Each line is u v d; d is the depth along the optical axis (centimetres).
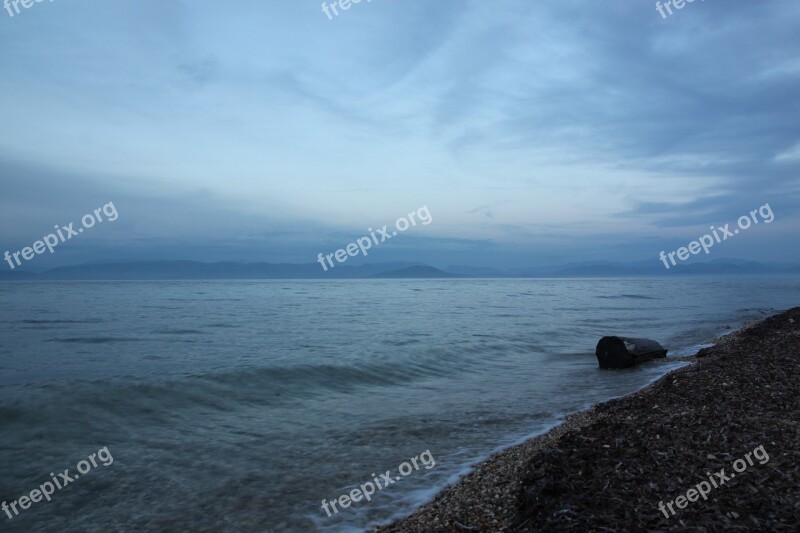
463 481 793
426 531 620
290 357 1972
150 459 906
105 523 673
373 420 1184
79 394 1246
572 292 11031
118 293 9731
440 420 1185
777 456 662
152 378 1450
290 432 1082
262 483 808
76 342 2495
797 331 2184
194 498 751
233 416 1208
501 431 1096
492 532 598
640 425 866
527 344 2628
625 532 511
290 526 664
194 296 8594
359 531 649
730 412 938
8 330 3055
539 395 1476
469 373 1867
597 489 622
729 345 2162
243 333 2934
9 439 967
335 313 4734
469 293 10775
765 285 15125
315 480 821
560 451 787
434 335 2848
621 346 1950
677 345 2648
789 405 985
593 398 1427
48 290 11394
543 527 556
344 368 1756
